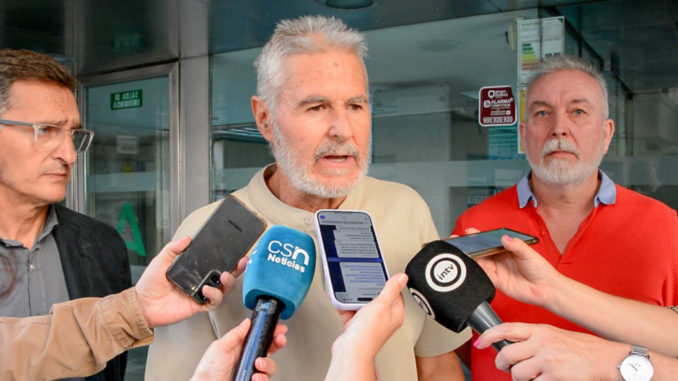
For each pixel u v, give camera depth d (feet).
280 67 4.73
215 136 15.28
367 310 3.74
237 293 4.93
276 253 4.00
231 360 3.80
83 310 4.53
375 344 3.65
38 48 14.53
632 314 4.73
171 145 15.78
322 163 4.68
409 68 12.78
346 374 3.49
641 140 11.03
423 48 12.65
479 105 12.19
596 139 7.05
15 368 4.36
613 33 11.16
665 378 4.14
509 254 4.90
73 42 14.07
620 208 6.97
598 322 4.74
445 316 3.96
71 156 6.62
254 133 14.74
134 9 11.76
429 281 3.98
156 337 5.11
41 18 12.29
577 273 6.82
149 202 16.38
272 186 5.52
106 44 14.23
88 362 4.47
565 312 4.76
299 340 4.96
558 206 7.20
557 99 7.13
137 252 16.60
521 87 11.85
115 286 7.28
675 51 10.76
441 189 12.53
